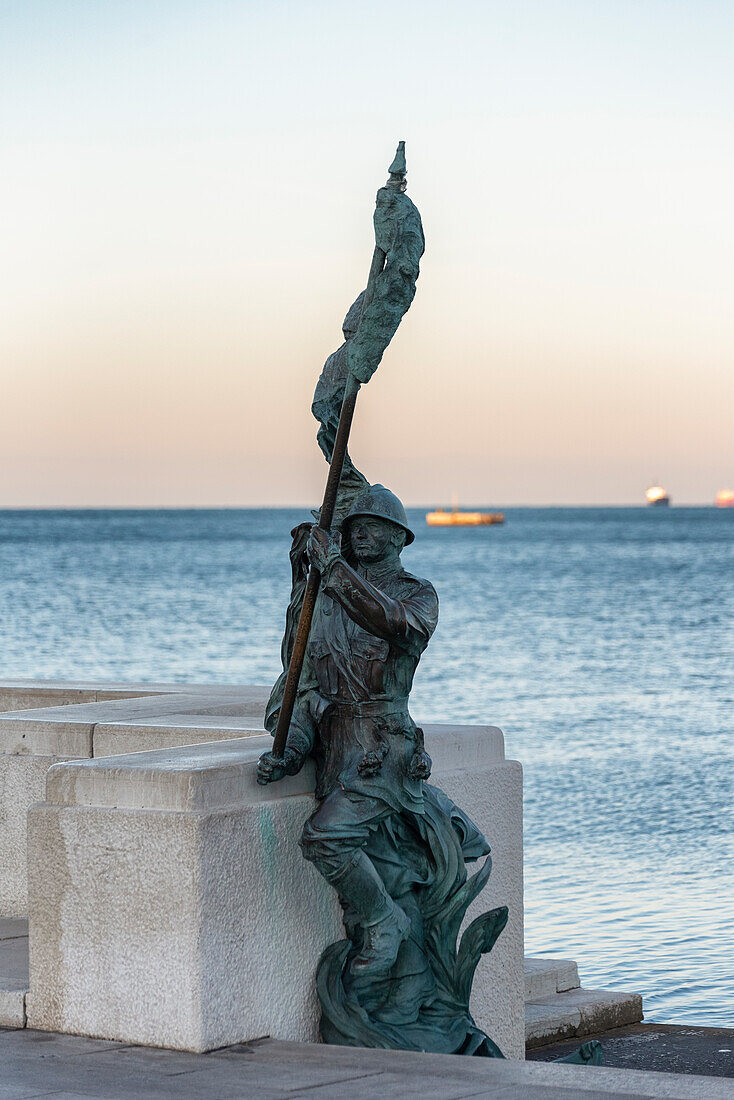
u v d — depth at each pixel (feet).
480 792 23.85
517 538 610.65
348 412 20.01
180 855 18.88
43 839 19.81
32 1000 19.97
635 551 449.48
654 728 84.64
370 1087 17.48
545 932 38.63
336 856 20.10
